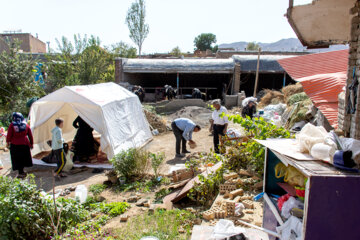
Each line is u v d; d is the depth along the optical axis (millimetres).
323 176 2238
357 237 2309
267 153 3621
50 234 4566
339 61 8391
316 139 2711
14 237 4309
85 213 5172
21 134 7395
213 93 30109
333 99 6492
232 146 6719
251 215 4465
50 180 7301
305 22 4320
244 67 23859
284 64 8828
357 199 2268
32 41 40344
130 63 24344
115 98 9445
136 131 10359
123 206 5492
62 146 7469
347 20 4211
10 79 16578
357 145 2365
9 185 4590
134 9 39062
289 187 3307
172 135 12508
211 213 4578
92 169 8188
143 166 7238
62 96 8414
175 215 4816
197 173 6402
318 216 2281
